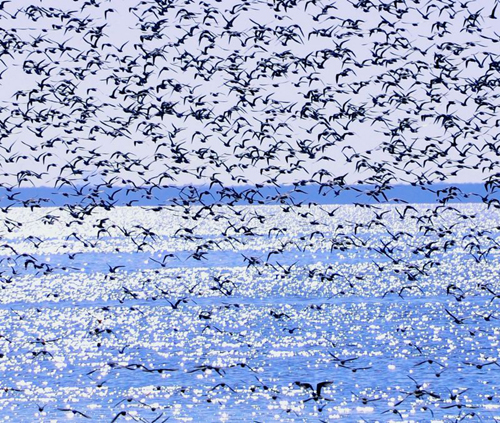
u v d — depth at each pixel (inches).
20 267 5969.5
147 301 4005.9
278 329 3154.5
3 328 3287.4
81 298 4170.8
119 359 2659.9
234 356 2667.3
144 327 3257.9
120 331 3169.3
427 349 2728.8
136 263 6102.4
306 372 2429.9
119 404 2128.4
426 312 3496.6
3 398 2191.2
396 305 3710.6
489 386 2233.0
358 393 2183.8
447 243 2375.7
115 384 2329.0
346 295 4097.0
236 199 2225.6
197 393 2212.1
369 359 2586.1
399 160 2194.9
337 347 2780.5
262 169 2245.3
